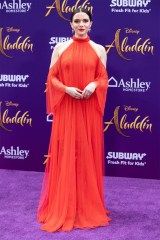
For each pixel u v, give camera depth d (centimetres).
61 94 316
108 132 449
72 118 319
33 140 466
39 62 449
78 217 326
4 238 301
